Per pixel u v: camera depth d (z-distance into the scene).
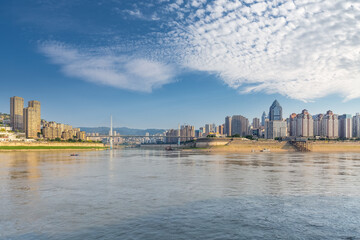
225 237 26.09
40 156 177.00
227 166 99.25
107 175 70.88
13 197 42.53
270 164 109.12
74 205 37.38
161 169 87.75
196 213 33.62
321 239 25.72
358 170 84.88
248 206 37.00
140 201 39.69
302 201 40.00
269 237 26.12
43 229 28.03
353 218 31.92
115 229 28.05
